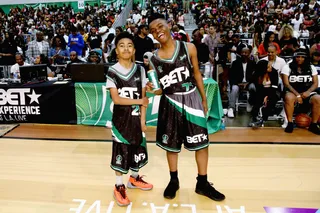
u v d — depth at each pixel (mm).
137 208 2086
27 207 2117
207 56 5105
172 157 2176
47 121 4000
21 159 2914
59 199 2213
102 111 3855
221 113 3596
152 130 3684
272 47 3840
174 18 11781
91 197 2234
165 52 1994
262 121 3766
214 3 13492
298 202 2129
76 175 2576
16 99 3969
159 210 2057
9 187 2387
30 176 2564
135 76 2051
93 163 2807
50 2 15234
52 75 4723
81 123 3945
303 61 3543
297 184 2375
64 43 6137
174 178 2246
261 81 3801
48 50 6184
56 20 13508
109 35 6535
